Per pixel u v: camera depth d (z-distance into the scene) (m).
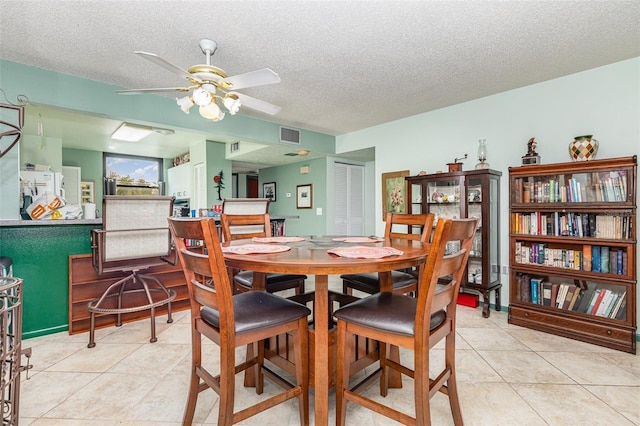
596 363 2.09
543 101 3.01
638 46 2.35
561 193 2.64
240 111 3.91
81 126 4.61
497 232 3.23
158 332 2.63
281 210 6.79
